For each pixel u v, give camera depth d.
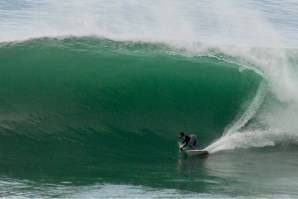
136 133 74.50
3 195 53.41
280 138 73.25
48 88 78.69
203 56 83.75
